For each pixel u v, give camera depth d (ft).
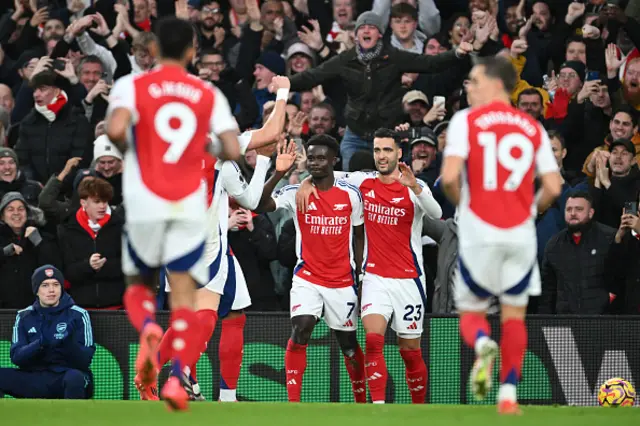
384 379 85.92
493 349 51.75
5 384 87.66
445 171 52.90
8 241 97.71
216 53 123.24
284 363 92.94
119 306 97.76
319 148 86.63
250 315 92.79
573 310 98.37
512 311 54.75
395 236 87.20
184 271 52.75
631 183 107.24
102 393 90.89
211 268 77.51
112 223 98.22
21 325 87.40
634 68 118.93
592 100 119.03
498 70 55.11
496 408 60.44
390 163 86.94
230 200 101.50
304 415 58.03
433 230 98.02
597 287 98.07
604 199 107.45
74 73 124.77
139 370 72.18
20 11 140.46
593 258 98.12
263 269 99.86
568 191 104.53
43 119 115.44
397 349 94.02
